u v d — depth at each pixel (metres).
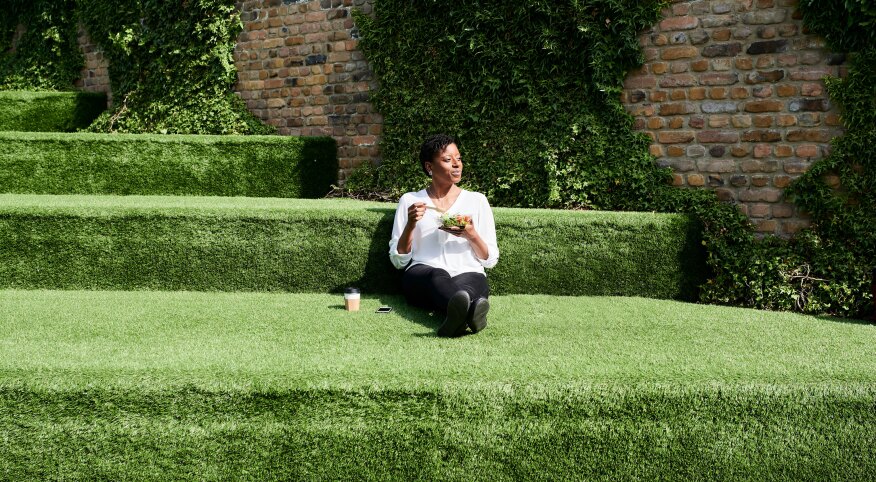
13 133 5.02
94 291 3.63
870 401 2.00
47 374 2.01
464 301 2.53
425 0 4.99
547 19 4.53
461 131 4.90
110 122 6.52
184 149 5.13
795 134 3.83
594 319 3.05
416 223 3.29
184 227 3.68
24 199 4.17
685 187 4.19
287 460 1.97
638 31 4.28
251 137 5.22
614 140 4.37
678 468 1.99
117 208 3.68
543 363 2.21
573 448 1.98
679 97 4.18
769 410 2.00
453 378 2.03
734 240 3.82
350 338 2.58
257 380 1.99
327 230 3.69
